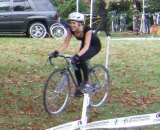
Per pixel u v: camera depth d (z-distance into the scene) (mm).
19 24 19719
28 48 15359
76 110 8344
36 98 9148
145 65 12914
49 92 7910
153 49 15898
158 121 4910
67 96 8203
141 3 26531
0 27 19656
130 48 15961
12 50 14773
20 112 8172
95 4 24156
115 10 26328
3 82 10438
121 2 26391
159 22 25875
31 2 19875
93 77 8664
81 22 8008
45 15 19781
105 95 8906
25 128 7312
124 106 8734
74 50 15031
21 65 12422
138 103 8922
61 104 8148
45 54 14180
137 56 14328
